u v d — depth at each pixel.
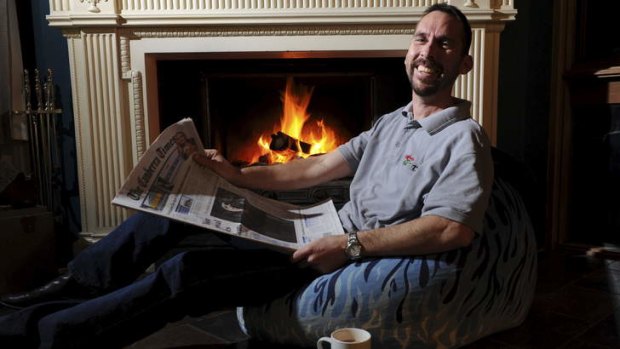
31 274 1.86
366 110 2.35
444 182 1.07
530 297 1.34
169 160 1.20
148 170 1.13
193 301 1.09
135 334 1.06
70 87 2.07
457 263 1.11
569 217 2.31
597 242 2.24
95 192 2.06
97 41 1.99
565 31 2.18
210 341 1.38
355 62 2.28
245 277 1.12
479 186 1.05
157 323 1.07
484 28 2.01
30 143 2.12
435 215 1.06
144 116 2.04
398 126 1.26
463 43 1.18
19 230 1.82
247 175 1.35
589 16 2.15
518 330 1.43
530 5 2.14
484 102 2.06
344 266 1.16
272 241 1.10
